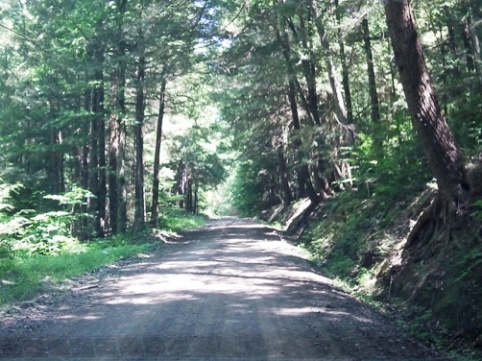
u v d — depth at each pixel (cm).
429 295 1161
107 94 3303
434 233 1374
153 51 2419
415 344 891
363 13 1750
